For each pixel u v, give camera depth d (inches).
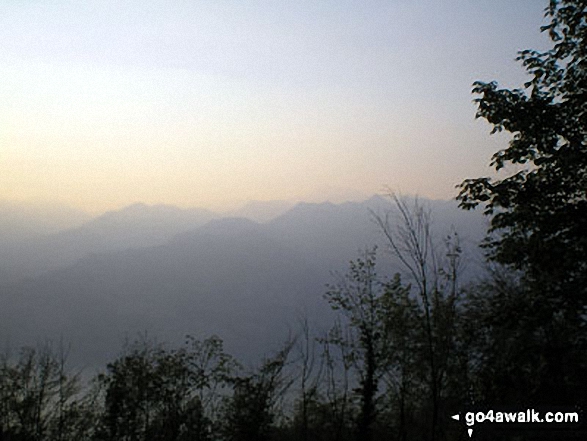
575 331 660.1
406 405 1070.4
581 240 598.2
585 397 645.3
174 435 1197.1
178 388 1224.2
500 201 627.2
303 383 1128.8
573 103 620.1
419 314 1002.7
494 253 678.5
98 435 1216.2
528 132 628.7
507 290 818.8
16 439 1175.0
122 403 1227.9
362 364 1056.2
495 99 641.6
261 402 1140.5
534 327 614.2
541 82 665.6
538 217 624.1
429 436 954.7
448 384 901.8
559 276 603.2
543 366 652.1
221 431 1179.9
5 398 1201.4
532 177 640.4
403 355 1023.0
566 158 600.4
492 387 653.3
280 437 1176.2
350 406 1095.6
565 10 634.2
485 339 839.1
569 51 644.7
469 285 882.8
